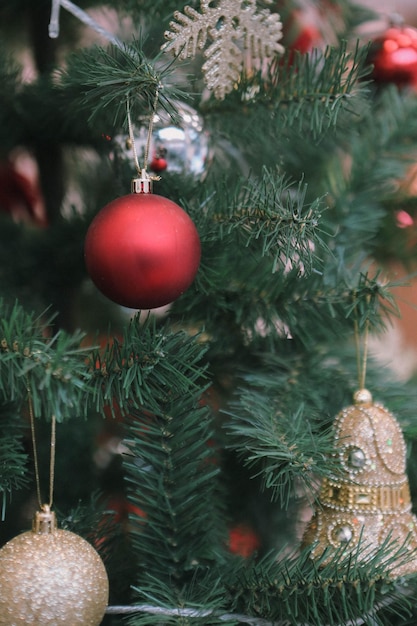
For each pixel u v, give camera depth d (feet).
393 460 2.48
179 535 2.54
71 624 2.24
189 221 2.35
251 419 2.60
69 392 2.28
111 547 2.72
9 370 2.28
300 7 3.06
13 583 2.23
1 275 2.94
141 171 2.37
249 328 2.85
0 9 2.94
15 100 2.84
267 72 2.72
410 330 4.31
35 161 3.06
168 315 2.88
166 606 2.38
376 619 2.41
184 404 2.54
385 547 2.36
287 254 2.44
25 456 2.50
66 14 2.95
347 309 2.70
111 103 2.58
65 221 3.00
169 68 2.37
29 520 2.93
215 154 2.96
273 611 2.39
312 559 2.41
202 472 2.63
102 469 3.08
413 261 3.22
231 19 2.43
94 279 2.34
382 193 3.08
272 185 2.51
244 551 2.93
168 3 2.75
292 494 2.63
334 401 2.81
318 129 2.68
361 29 3.34
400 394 2.83
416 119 3.06
